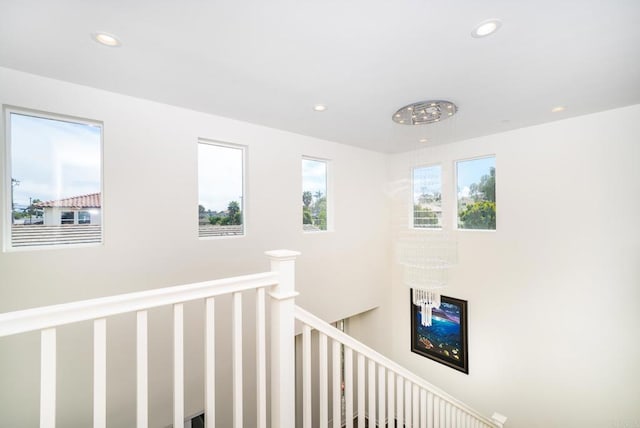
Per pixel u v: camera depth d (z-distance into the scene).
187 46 1.92
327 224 4.61
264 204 3.68
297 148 4.04
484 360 4.14
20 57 2.05
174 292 1.06
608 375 3.14
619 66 2.16
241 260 3.48
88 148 2.61
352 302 4.82
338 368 1.58
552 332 3.53
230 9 1.56
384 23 1.69
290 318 1.40
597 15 1.60
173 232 2.98
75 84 2.46
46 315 0.83
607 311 3.14
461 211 4.46
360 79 2.37
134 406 2.69
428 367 4.82
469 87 2.52
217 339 3.17
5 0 1.47
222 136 3.31
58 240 2.46
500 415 3.69
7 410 2.18
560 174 3.43
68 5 1.52
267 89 2.56
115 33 1.78
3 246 2.23
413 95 2.68
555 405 3.50
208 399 1.16
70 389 2.41
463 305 4.35
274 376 1.38
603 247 3.15
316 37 1.82
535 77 2.33
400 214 5.28
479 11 1.58
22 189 2.32
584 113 3.18
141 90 2.60
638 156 2.92
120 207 2.68
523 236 3.74
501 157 3.94
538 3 1.53
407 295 5.16
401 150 5.10
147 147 2.81
